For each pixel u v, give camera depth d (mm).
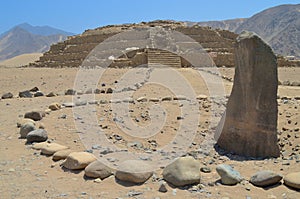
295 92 18234
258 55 7852
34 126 9312
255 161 7688
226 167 6297
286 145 8969
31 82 23266
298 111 11250
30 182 6246
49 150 7719
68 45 46781
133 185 6062
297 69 34656
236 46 8156
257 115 8109
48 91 18953
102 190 5859
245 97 8234
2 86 21703
